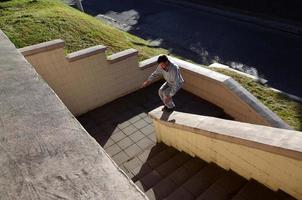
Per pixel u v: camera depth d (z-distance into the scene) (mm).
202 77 8906
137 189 1391
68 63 8289
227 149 5078
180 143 6840
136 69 9867
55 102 2127
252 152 4445
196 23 23562
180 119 6414
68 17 12773
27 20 11969
